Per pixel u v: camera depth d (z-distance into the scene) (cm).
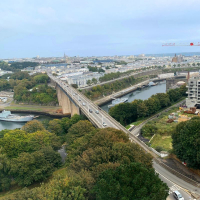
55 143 18088
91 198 8981
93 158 10562
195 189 10200
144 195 7306
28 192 8994
